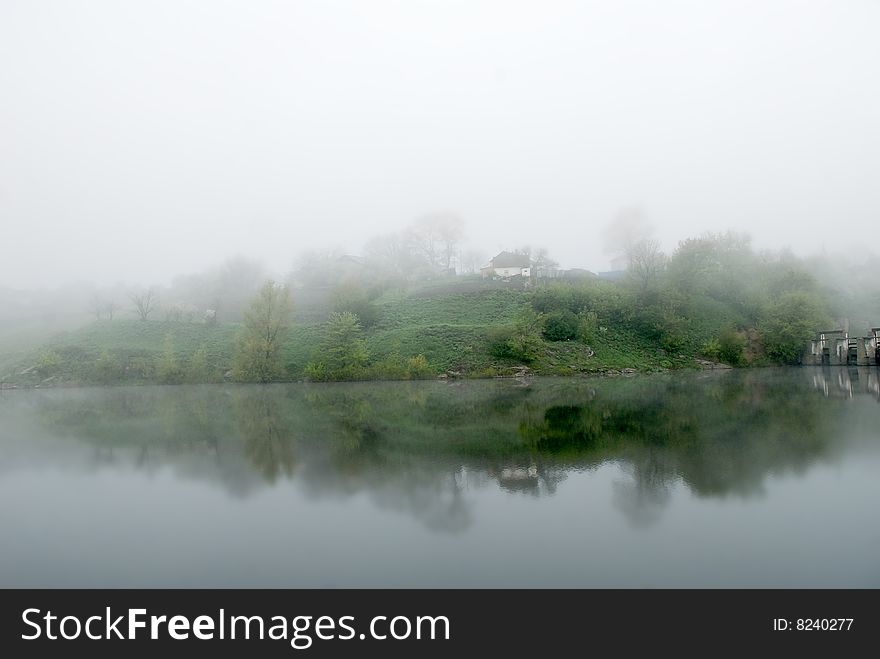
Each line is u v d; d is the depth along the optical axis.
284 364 58.88
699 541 11.30
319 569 10.55
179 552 11.55
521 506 13.61
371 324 67.56
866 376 46.03
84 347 63.50
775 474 15.92
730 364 60.19
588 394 37.50
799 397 32.53
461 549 11.19
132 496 15.58
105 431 26.70
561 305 65.00
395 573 10.28
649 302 65.00
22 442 24.19
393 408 32.75
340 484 15.95
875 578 9.66
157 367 57.56
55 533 12.83
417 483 15.84
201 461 19.55
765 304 66.50
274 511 13.84
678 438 21.30
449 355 57.53
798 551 10.76
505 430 24.05
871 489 14.29
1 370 59.94
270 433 24.81
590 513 12.99
